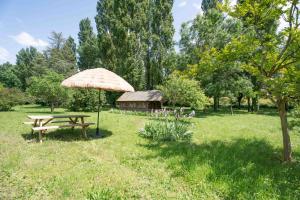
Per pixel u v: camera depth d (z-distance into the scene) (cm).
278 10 686
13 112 2461
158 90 3434
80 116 1073
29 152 756
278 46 752
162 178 564
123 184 520
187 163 642
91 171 593
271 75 734
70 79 998
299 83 596
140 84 4144
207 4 3678
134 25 4034
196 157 698
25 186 494
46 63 5175
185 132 1100
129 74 3878
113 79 1044
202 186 513
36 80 2616
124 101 3612
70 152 778
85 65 5700
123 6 3900
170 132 1052
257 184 509
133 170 622
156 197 467
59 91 2550
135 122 1725
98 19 4400
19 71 7125
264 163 690
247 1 711
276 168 639
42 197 447
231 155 755
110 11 4253
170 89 2317
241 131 1358
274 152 832
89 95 3053
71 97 2897
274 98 714
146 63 4316
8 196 448
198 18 3006
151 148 864
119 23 3834
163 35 3962
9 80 6775
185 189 508
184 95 2255
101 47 4097
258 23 739
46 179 532
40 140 920
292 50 682
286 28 692
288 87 607
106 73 1057
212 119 2127
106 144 925
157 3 3950
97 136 1095
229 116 2505
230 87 2755
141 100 3319
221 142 1005
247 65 797
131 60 3862
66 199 441
